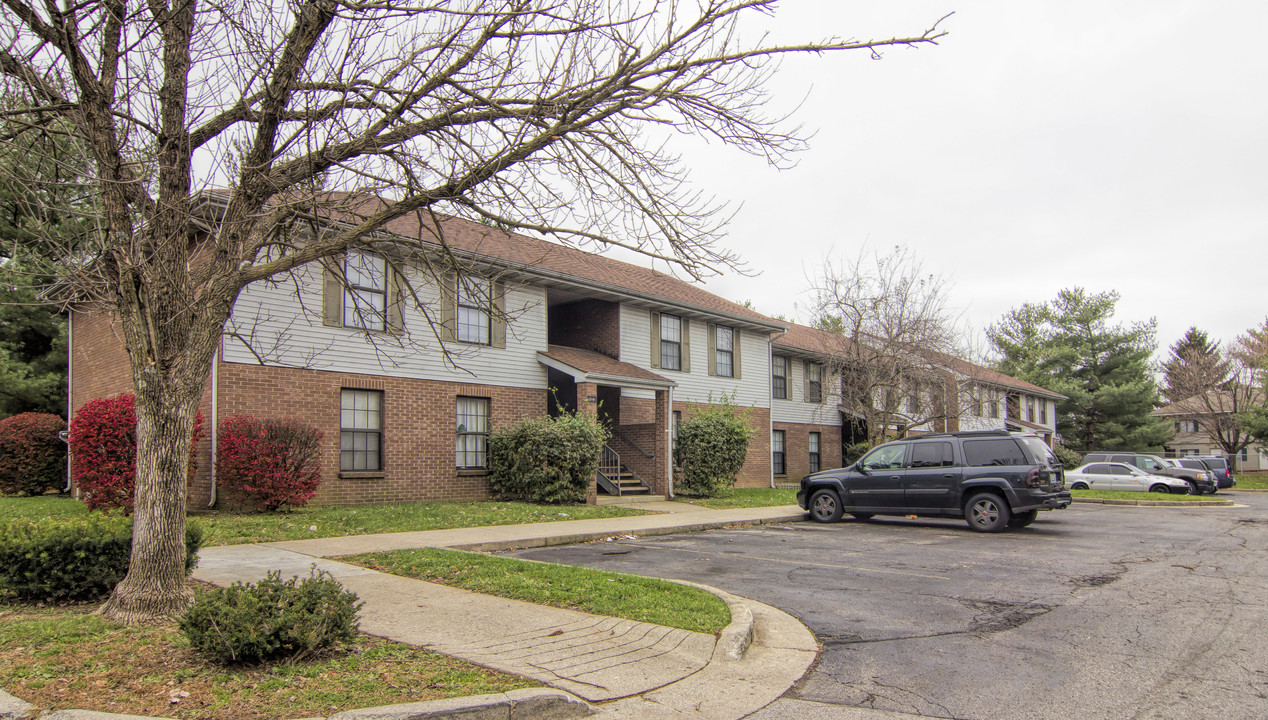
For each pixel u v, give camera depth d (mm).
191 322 6270
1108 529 14883
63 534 6727
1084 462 30734
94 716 3945
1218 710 4734
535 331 19094
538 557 10680
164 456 6078
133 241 6152
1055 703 4887
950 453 14750
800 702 4902
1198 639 6426
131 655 5074
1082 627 6852
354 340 15383
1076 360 52000
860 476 15656
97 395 17297
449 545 10680
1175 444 62844
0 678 4582
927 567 10000
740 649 5898
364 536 11523
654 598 7238
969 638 6488
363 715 4070
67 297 6711
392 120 6754
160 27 6176
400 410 16109
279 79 6242
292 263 6520
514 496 17609
